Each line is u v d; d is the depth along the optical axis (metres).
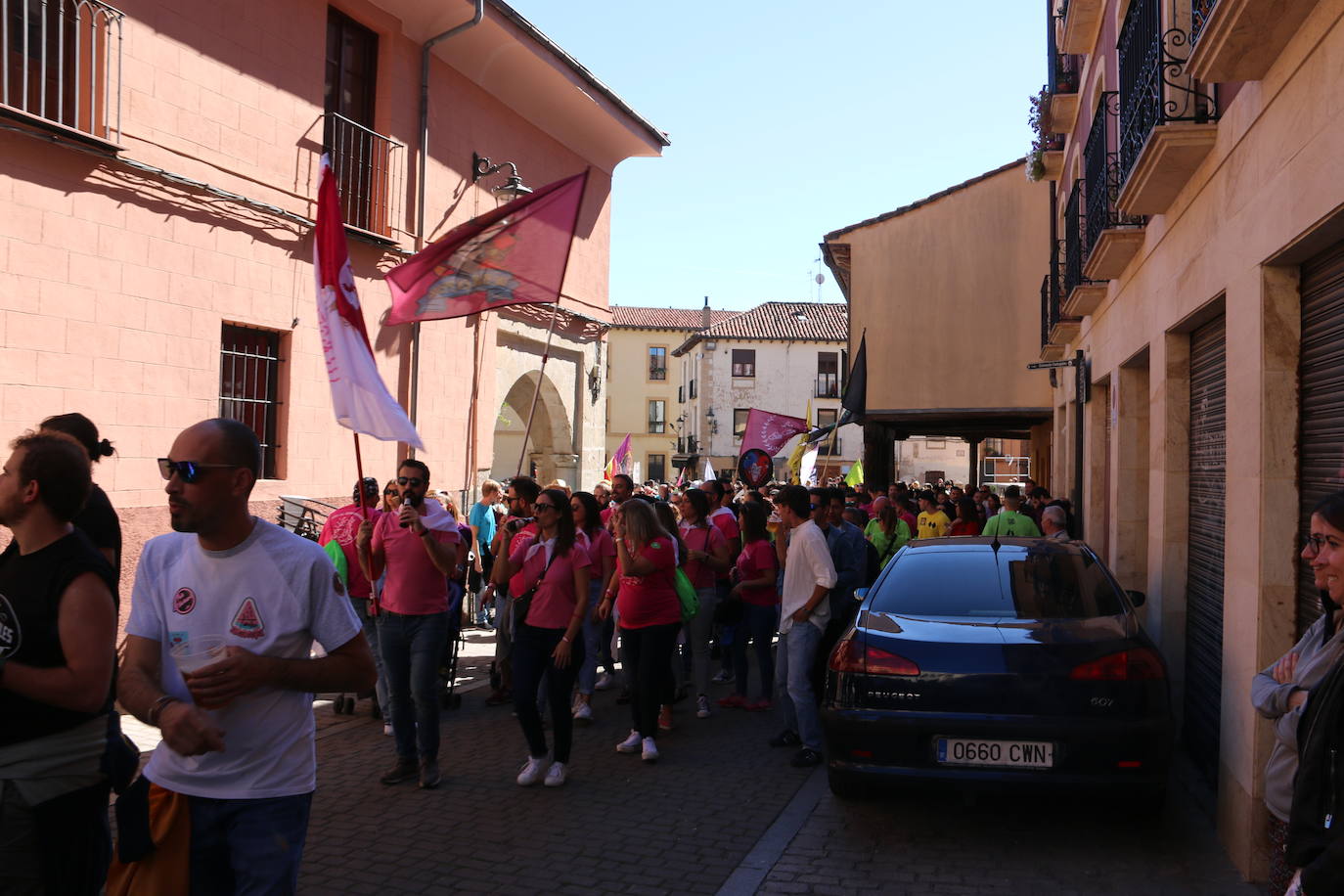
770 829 5.53
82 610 2.90
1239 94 5.19
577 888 4.73
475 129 13.66
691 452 57.78
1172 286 6.91
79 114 8.27
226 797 2.91
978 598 5.89
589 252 17.00
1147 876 4.86
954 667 5.26
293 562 3.00
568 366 16.66
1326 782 2.35
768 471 15.54
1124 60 7.50
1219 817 5.37
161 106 8.98
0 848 2.84
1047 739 5.08
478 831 5.50
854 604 8.33
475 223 7.81
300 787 3.01
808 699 6.93
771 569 8.67
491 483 13.27
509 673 8.95
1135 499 9.41
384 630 6.35
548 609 6.35
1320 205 4.03
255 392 10.36
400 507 6.21
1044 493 15.15
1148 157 6.07
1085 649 5.21
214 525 2.92
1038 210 18.86
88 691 2.87
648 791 6.28
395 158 12.02
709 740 7.66
